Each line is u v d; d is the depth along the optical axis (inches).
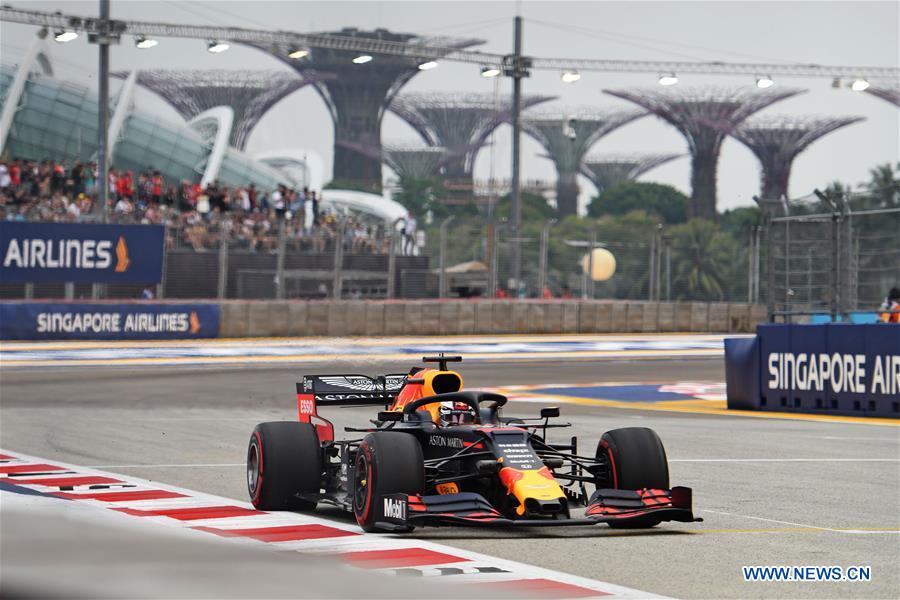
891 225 3531.0
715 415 2667.3
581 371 4148.6
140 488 1451.8
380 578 559.8
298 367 4079.7
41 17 4960.6
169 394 3093.0
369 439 1117.1
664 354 5007.4
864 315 3516.2
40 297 5172.2
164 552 546.0
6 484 1485.0
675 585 914.7
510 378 3811.5
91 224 4815.5
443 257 5703.7
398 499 1060.5
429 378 1259.8
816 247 3341.5
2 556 532.1
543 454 1175.0
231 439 2081.7
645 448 1157.1
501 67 6018.7
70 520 613.0
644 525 1181.1
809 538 1138.0
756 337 2795.3
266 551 567.2
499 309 5575.8
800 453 1902.1
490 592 597.6
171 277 5344.5
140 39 5216.5
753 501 1386.6
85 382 3481.8
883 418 2524.6
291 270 5531.5
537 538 1106.7
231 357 4424.2
